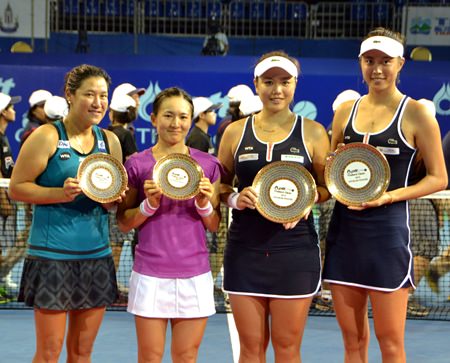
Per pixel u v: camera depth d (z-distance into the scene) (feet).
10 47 45.32
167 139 13.29
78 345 13.37
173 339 13.42
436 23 45.80
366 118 13.83
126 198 13.46
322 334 20.70
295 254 13.41
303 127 13.61
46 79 41.55
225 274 13.91
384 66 13.50
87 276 13.05
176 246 13.17
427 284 26.21
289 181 13.24
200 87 41.75
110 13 48.19
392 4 47.21
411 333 20.99
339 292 14.01
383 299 13.64
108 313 22.68
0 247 24.18
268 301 13.88
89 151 13.15
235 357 18.53
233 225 13.89
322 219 23.40
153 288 13.12
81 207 13.02
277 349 13.71
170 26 48.19
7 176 24.48
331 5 48.21
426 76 41.81
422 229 22.95
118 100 24.34
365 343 14.32
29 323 21.43
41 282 12.85
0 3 44.96
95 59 42.47
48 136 12.82
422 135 13.42
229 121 29.48
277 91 13.32
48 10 45.42
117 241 24.02
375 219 13.61
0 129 25.18
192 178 13.07
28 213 24.41
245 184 13.70
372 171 13.30
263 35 48.39
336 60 43.01
